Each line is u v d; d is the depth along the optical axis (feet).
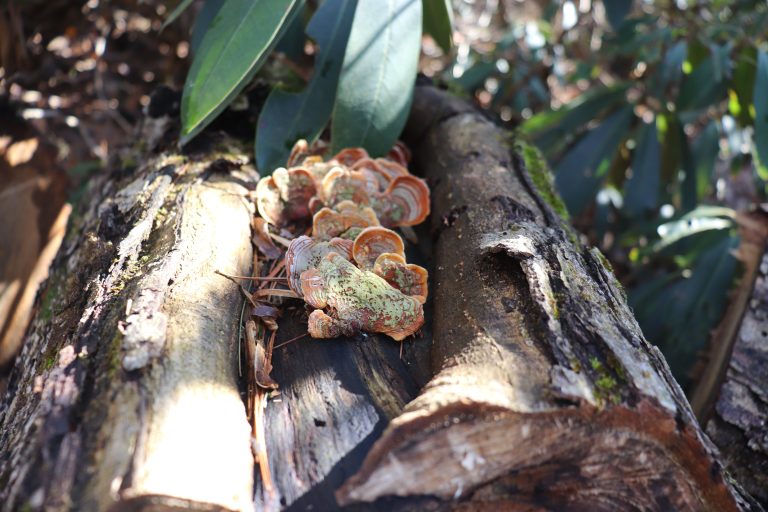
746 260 2.09
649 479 1.11
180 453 1.04
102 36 2.79
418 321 1.37
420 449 1.05
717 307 2.25
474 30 3.67
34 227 2.47
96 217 1.79
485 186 1.68
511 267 1.34
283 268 1.53
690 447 1.08
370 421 1.19
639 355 1.17
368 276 1.38
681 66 2.66
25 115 2.58
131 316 1.23
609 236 3.07
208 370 1.19
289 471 1.13
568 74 3.49
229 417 1.14
